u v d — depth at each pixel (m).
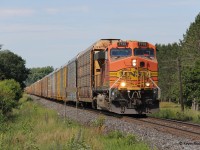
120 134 25.03
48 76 108.88
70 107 62.19
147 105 39.12
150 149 20.05
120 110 38.69
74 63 59.41
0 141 20.39
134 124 31.02
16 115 42.97
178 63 58.25
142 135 24.89
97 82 44.28
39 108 59.66
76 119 38.09
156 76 39.72
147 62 39.38
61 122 34.06
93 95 46.38
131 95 38.75
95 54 43.72
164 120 36.91
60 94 78.31
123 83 38.59
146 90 39.03
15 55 124.38
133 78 38.78
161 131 26.66
